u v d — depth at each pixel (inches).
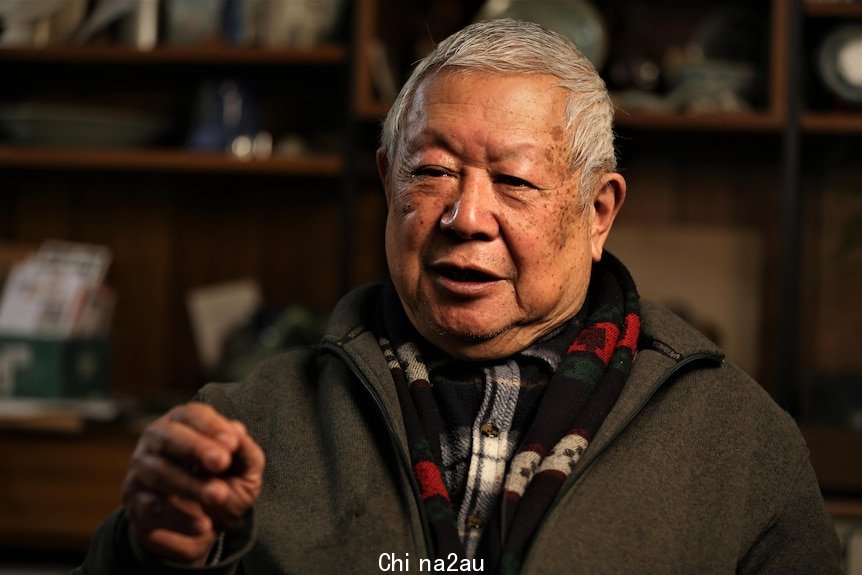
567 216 51.5
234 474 42.0
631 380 51.9
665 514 48.4
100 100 126.7
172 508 41.5
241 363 117.3
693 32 117.9
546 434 50.2
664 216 120.0
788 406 106.0
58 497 103.8
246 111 116.6
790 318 105.2
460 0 117.5
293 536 49.1
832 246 117.3
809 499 52.6
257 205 125.7
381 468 49.9
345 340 54.2
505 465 51.1
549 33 52.2
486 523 49.8
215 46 113.7
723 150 119.2
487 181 50.0
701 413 51.9
